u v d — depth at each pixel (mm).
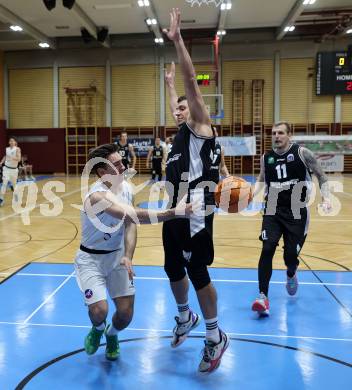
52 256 5754
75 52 21109
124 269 2881
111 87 21109
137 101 21000
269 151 4051
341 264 5344
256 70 20375
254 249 6148
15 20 16922
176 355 3033
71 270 5070
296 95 20312
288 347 3137
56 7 16266
